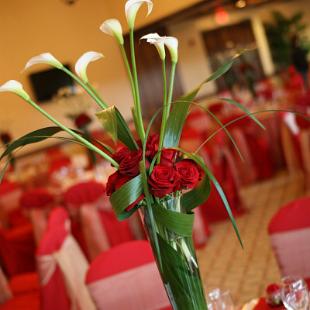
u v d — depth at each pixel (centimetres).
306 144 574
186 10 1057
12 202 635
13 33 1158
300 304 176
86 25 1170
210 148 618
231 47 1542
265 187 704
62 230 340
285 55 1606
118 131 142
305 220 239
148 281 250
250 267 446
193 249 145
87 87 145
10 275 534
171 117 142
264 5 1611
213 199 591
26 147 1148
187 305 144
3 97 1150
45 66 1168
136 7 139
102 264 252
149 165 140
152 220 132
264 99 888
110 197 137
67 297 330
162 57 145
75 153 1152
